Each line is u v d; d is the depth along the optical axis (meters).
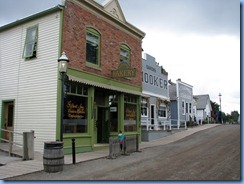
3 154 13.52
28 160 12.22
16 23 16.22
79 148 14.99
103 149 16.69
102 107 18.55
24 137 12.35
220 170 10.16
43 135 14.27
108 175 9.58
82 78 15.31
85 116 15.75
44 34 15.04
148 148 17.53
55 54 14.41
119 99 19.00
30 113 14.95
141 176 9.37
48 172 10.10
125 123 19.39
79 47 15.46
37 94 14.82
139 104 21.25
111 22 18.31
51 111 14.14
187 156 13.62
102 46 17.30
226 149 15.68
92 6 16.44
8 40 16.75
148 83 26.59
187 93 37.81
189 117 37.09
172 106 34.78
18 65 15.95
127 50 20.16
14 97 15.80
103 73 17.20
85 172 10.14
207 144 18.41
